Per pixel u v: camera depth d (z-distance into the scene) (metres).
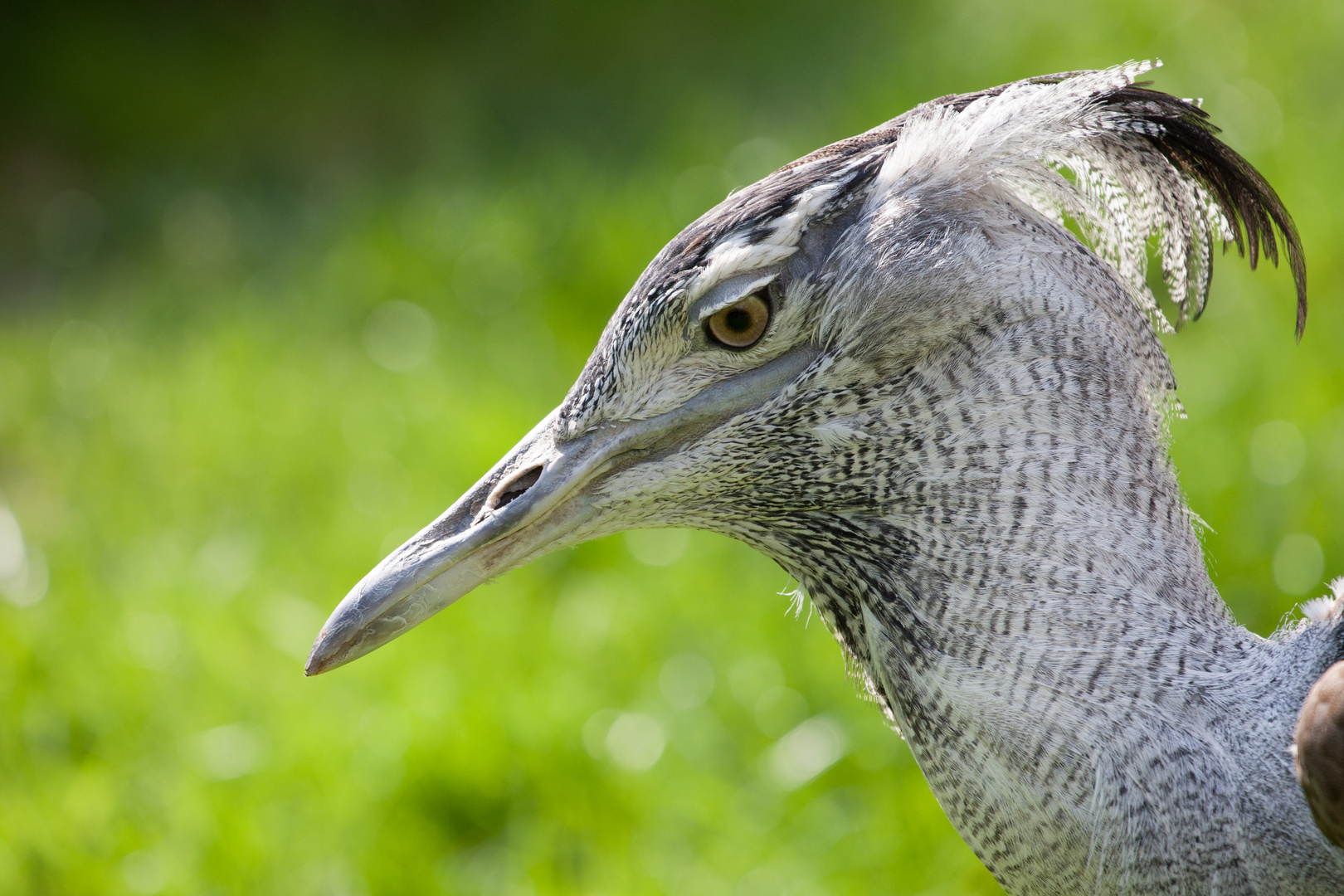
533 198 14.10
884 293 4.32
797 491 4.56
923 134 4.49
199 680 8.77
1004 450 4.25
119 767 8.25
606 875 7.21
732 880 7.12
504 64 19.00
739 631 8.60
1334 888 3.93
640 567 9.38
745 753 7.89
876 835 7.23
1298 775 3.87
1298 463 8.95
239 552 10.21
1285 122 13.12
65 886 7.47
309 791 7.89
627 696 8.31
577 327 12.11
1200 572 4.33
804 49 17.11
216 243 15.72
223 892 7.38
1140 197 4.77
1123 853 4.07
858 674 4.83
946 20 16.61
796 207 4.46
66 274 15.84
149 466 11.60
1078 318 4.29
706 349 4.57
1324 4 14.98
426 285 13.34
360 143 17.72
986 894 6.98
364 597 4.63
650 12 19.20
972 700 4.23
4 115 18.64
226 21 20.66
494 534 4.67
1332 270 10.96
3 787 8.10
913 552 4.36
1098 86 4.55
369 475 10.83
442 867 7.51
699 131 15.09
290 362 12.68
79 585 9.98
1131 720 4.07
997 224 4.41
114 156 18.06
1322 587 8.15
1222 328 10.66
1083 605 4.15
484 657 8.59
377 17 20.78
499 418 10.77
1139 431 4.32
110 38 19.84
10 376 13.50
